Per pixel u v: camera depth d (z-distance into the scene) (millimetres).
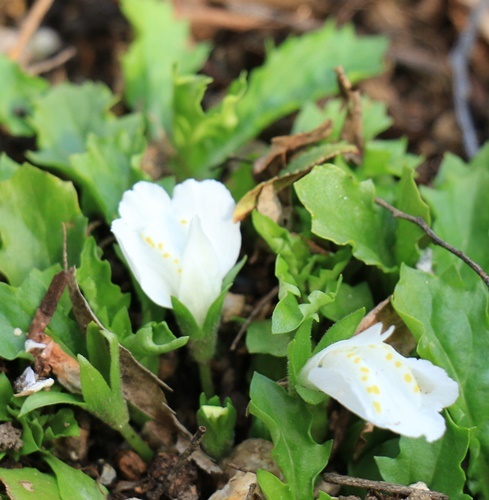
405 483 163
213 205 170
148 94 217
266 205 176
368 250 177
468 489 169
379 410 150
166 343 165
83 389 161
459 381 168
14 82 211
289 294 165
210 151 205
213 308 167
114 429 172
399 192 181
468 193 187
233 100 195
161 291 166
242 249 193
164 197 169
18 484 159
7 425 163
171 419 169
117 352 159
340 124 204
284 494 158
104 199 186
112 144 189
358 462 171
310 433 167
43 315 168
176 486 168
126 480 172
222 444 170
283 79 217
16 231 176
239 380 183
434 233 175
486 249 183
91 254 173
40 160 196
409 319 166
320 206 174
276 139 183
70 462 171
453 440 162
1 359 172
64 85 205
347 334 162
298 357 161
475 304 170
